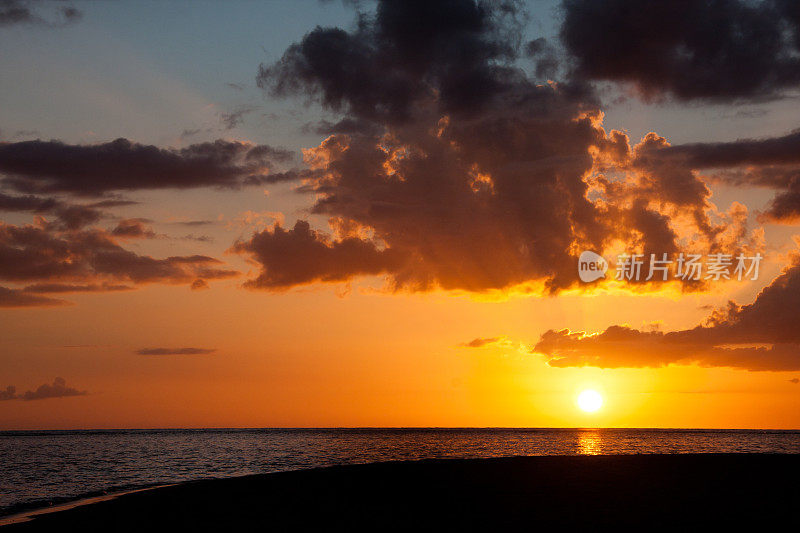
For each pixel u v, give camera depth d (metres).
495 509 23.53
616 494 26.17
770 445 111.81
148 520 23.67
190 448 100.81
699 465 36.22
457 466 38.31
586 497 25.64
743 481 29.59
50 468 62.91
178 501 27.81
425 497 26.80
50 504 32.25
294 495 28.48
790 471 33.31
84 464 67.25
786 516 21.53
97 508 26.81
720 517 21.39
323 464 63.47
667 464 36.88
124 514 25.06
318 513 23.94
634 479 30.53
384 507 24.78
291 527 21.61
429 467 38.19
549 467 36.19
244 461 68.44
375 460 68.69
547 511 22.86
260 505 26.09
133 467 62.44
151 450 95.81
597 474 32.69
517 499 25.55
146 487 38.69
